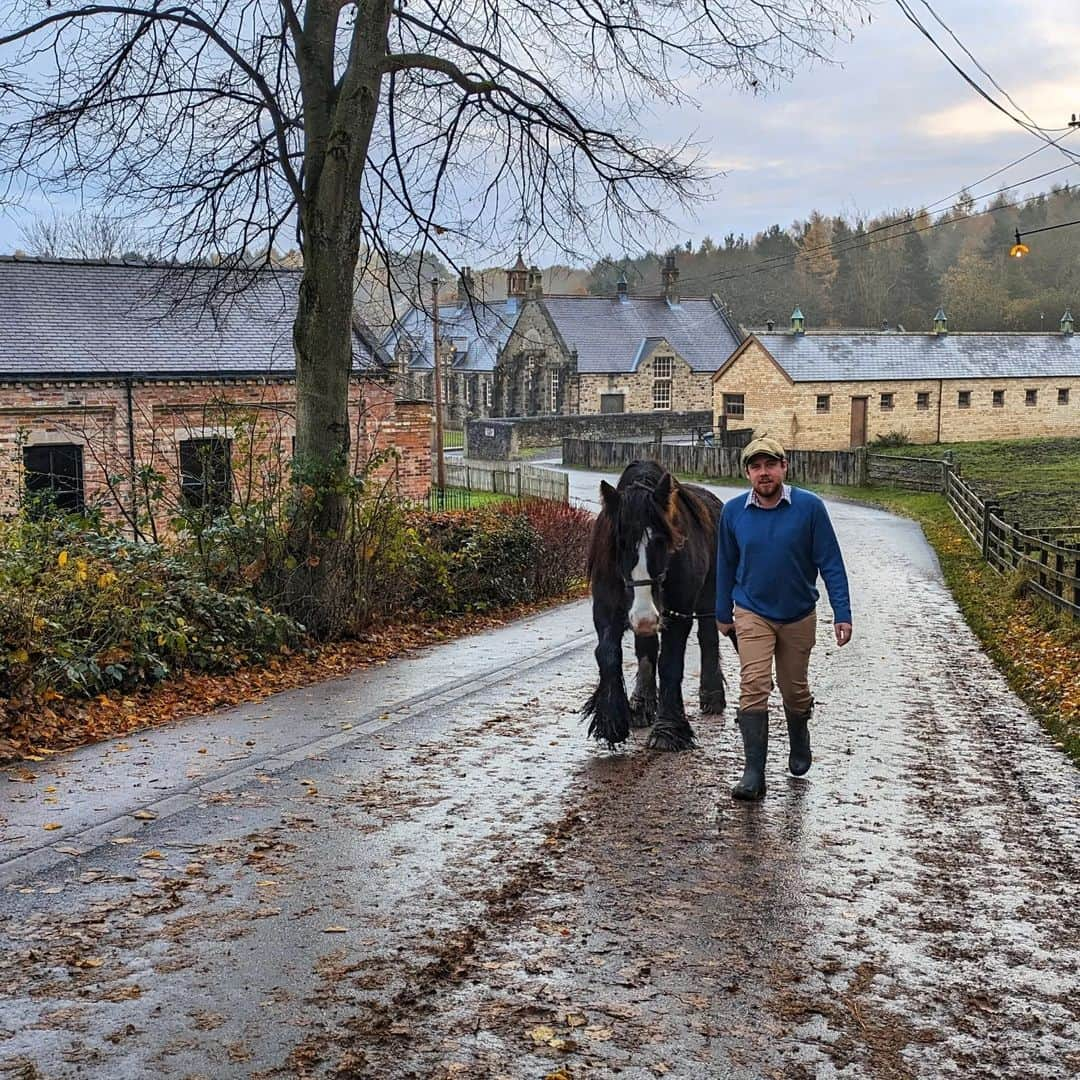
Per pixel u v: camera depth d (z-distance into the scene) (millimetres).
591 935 4957
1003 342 60312
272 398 27078
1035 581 15984
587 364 73625
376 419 27219
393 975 4531
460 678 10883
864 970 4703
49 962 4578
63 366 24406
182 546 12188
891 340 57438
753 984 4539
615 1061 3932
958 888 5684
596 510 34250
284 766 7566
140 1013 4180
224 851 5902
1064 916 5375
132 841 6023
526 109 14297
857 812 6852
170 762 7621
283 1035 4043
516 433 63312
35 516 12750
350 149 12555
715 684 9289
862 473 44625
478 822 6461
